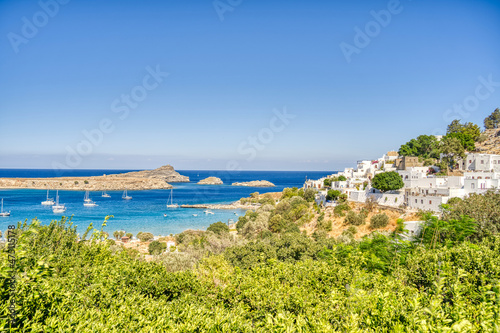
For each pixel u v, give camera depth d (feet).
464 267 63.16
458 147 336.49
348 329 40.78
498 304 41.06
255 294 66.08
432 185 264.31
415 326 36.52
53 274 55.06
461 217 125.39
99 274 68.23
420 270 69.41
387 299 44.55
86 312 48.42
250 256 149.79
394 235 124.77
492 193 164.04
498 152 354.54
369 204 271.28
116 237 323.57
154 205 634.84
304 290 65.87
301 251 156.04
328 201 324.19
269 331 46.39
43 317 44.62
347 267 79.36
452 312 37.86
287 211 352.49
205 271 98.27
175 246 258.37
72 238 88.58
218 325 49.42
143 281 75.41
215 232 301.02
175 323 52.65
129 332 46.21
